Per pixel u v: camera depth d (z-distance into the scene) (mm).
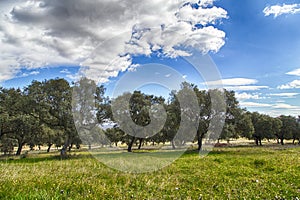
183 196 5320
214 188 6160
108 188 5703
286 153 18344
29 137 33562
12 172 7566
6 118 26469
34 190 4910
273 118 55500
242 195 5371
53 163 12406
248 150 23859
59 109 24125
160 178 7305
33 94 25875
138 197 5105
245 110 35406
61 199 4559
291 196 5215
